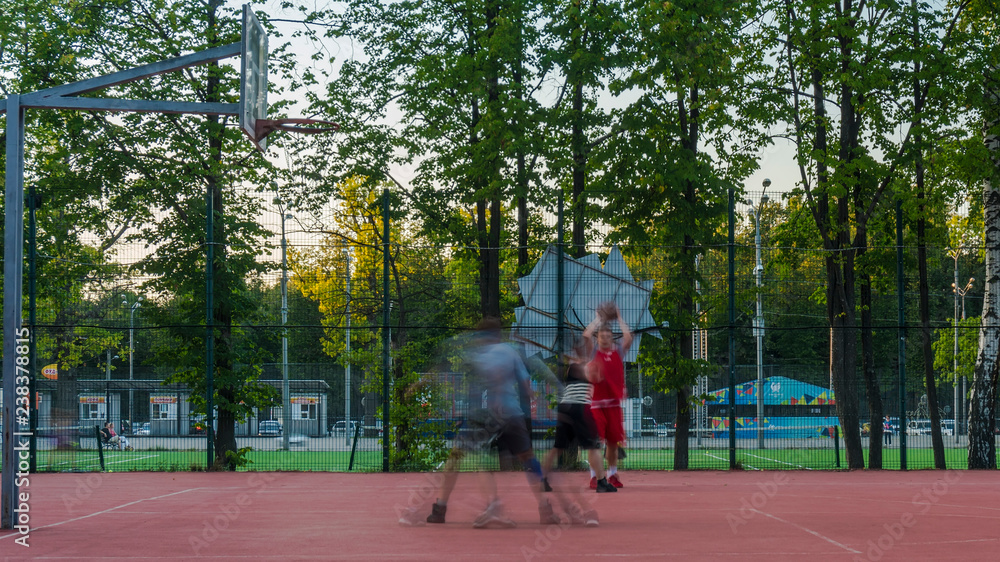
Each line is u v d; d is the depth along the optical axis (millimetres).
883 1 20609
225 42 21875
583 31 19781
